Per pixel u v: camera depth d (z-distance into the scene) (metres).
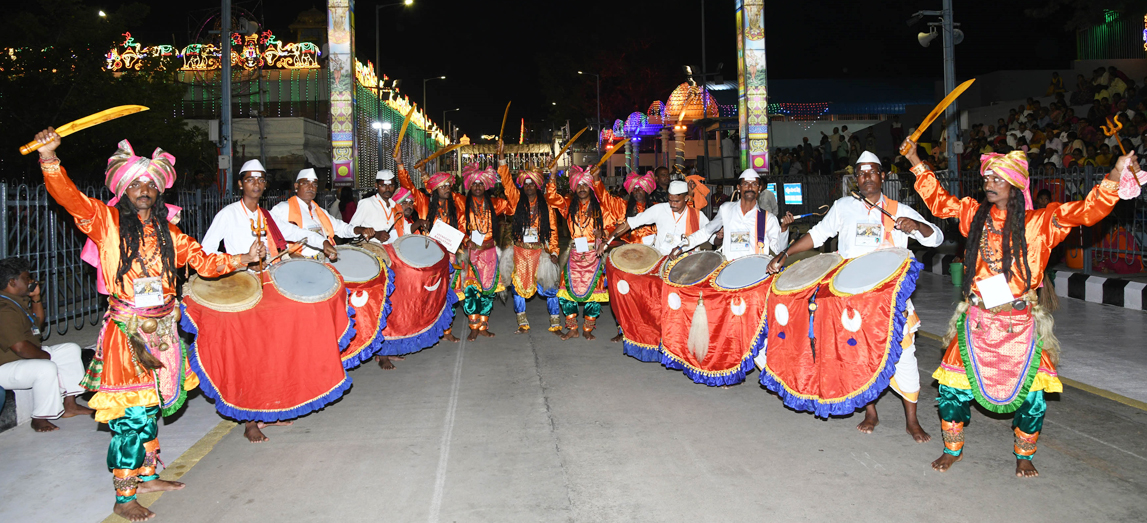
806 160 24.50
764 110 20.86
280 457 5.14
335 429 5.73
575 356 8.12
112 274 4.26
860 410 5.98
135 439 4.23
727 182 20.56
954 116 16.66
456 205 9.13
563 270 8.96
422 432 5.62
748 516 4.10
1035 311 4.41
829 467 4.79
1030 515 4.04
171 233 4.43
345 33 18.09
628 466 4.87
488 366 7.72
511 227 9.53
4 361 5.80
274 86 33.00
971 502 4.22
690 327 6.41
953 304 10.50
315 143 30.73
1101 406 5.86
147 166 4.23
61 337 8.11
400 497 4.44
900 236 5.55
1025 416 4.46
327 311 5.51
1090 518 3.99
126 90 16.45
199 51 27.64
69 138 15.24
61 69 15.26
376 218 8.90
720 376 6.30
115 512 4.26
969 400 4.65
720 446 5.21
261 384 5.33
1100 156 14.29
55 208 7.98
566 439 5.41
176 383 4.52
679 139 34.34
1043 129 17.81
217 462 5.06
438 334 8.15
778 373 5.57
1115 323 8.87
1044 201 11.27
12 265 5.86
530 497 4.41
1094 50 27.25
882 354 4.97
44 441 5.54
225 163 14.49
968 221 4.65
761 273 6.21
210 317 5.22
